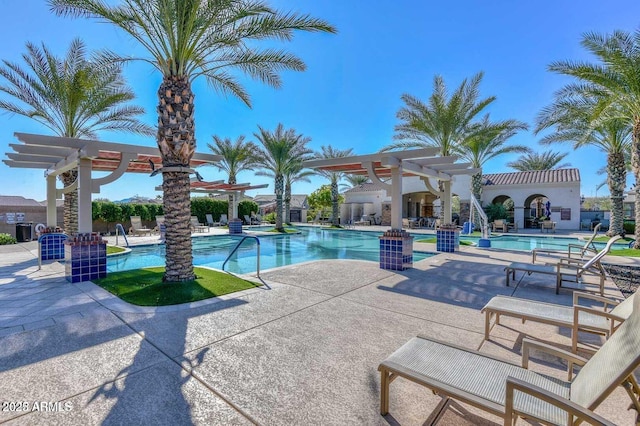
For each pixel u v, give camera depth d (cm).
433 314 463
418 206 3488
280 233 2119
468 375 230
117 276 701
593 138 1565
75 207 1179
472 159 2070
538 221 2628
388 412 242
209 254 1411
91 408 241
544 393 176
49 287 607
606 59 980
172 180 628
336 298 540
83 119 1176
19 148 723
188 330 395
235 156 2344
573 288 604
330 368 305
